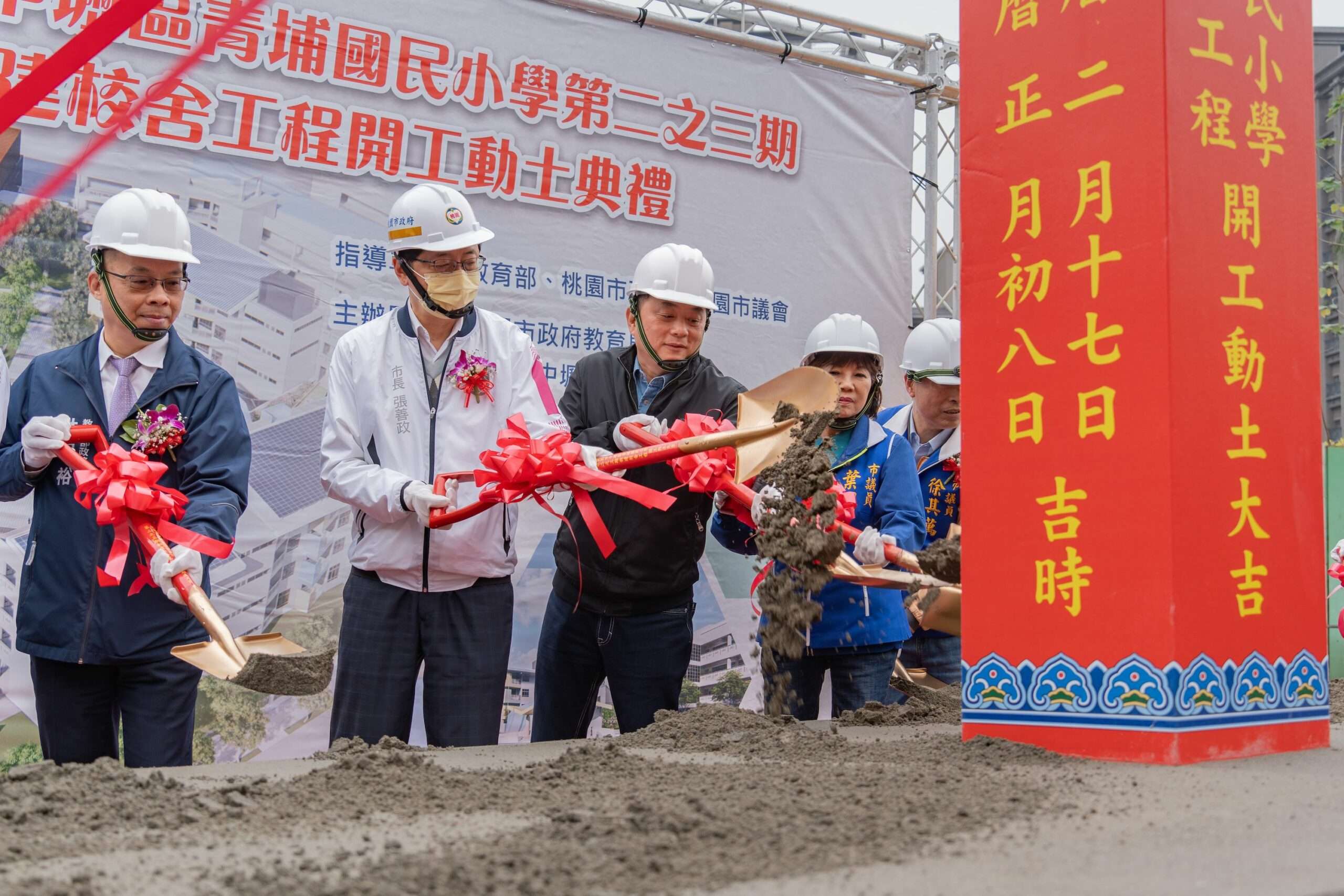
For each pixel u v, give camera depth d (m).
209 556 2.25
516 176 3.52
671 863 0.97
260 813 1.21
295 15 3.23
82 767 1.38
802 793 1.29
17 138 2.92
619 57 3.67
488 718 2.36
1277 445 1.63
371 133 3.33
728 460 2.35
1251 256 1.61
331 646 1.88
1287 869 0.95
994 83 1.72
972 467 1.72
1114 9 1.59
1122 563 1.55
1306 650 1.66
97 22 2.35
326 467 2.34
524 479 2.13
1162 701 1.51
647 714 2.61
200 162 3.12
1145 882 0.91
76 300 2.99
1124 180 1.57
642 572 2.57
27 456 2.21
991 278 1.71
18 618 2.32
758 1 3.90
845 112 4.07
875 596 2.68
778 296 3.94
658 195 3.73
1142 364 1.54
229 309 3.15
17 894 0.86
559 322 3.58
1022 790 1.31
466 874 0.93
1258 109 1.63
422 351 2.41
